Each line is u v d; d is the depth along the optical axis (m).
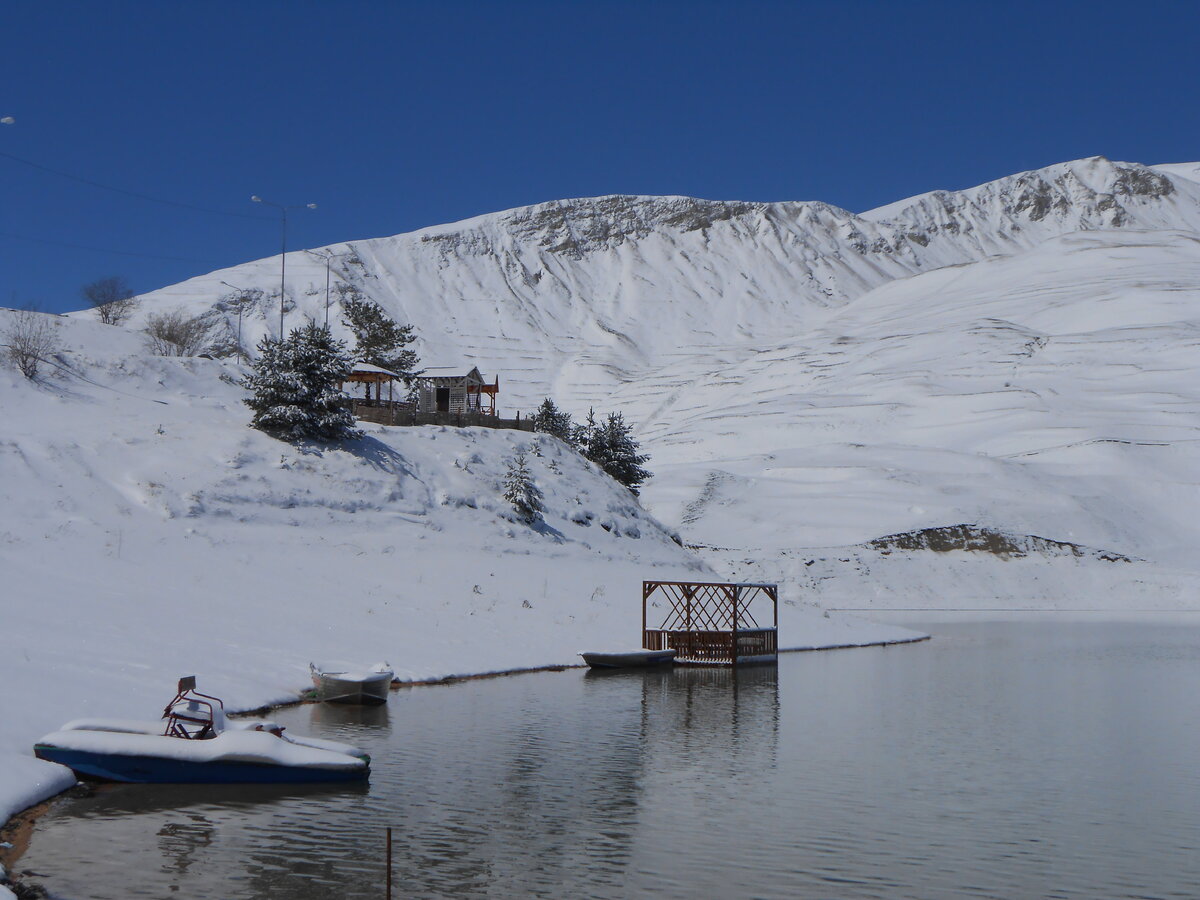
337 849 18.41
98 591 37.41
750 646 47.34
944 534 108.56
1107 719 33.00
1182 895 16.97
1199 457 147.75
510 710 32.62
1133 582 99.69
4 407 55.94
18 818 19.25
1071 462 148.00
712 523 115.19
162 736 22.31
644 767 25.33
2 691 24.31
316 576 46.78
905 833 20.12
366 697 31.67
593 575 58.84
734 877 17.53
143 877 16.73
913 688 39.88
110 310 121.19
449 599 47.81
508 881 17.12
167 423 59.31
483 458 67.88
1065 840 19.78
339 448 61.28
